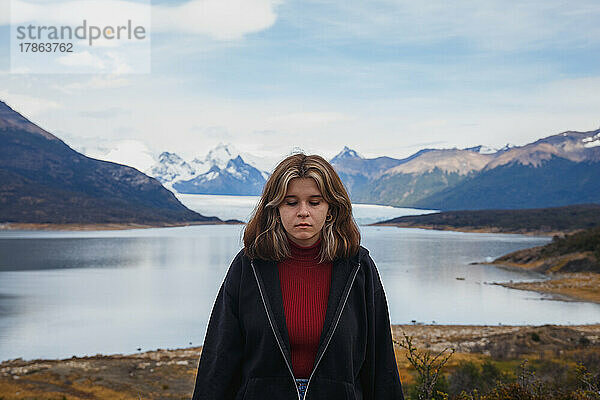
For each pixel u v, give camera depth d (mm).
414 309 51844
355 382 2139
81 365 27797
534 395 5117
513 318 46188
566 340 31031
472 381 13367
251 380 2049
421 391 3791
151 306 57594
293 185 2070
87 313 53594
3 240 179625
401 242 164875
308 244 2154
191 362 28766
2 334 43031
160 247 152000
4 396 21156
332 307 2066
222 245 160000
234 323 2125
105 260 114688
